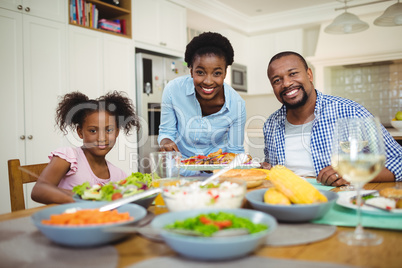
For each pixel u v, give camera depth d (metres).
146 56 3.43
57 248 0.58
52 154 1.20
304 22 4.62
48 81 2.67
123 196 0.80
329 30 3.40
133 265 0.50
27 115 2.53
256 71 5.24
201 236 0.52
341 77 4.73
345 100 1.58
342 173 0.65
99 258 0.53
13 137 2.46
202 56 1.52
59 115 1.41
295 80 1.49
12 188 1.15
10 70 2.44
